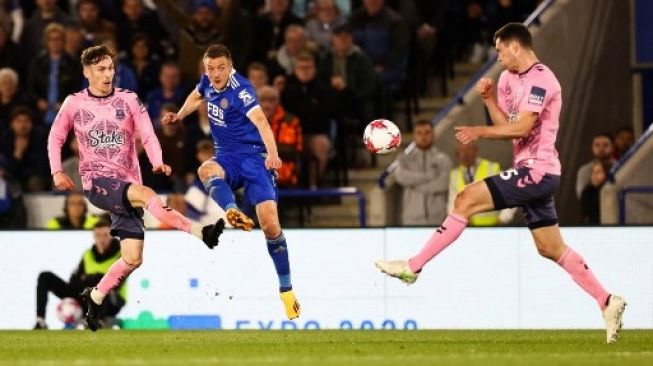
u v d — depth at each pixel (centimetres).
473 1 5506
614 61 5222
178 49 5319
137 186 2978
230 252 4056
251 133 3097
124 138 3030
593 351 2683
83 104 3014
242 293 4050
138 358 2470
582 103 5131
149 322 4088
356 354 2588
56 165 3030
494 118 2895
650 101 5241
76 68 5041
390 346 2880
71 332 3788
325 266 4025
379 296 4003
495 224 4369
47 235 4141
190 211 4459
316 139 4912
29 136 4888
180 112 3148
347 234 4019
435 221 4609
